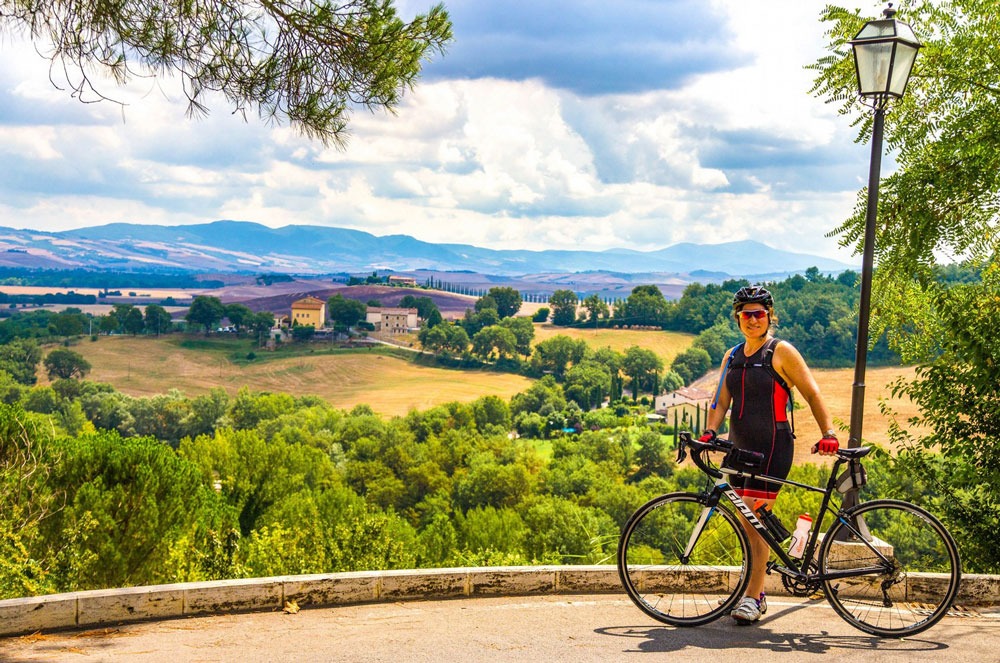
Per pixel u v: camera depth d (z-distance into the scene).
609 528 46.97
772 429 5.13
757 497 5.20
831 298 161.38
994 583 5.65
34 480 11.10
